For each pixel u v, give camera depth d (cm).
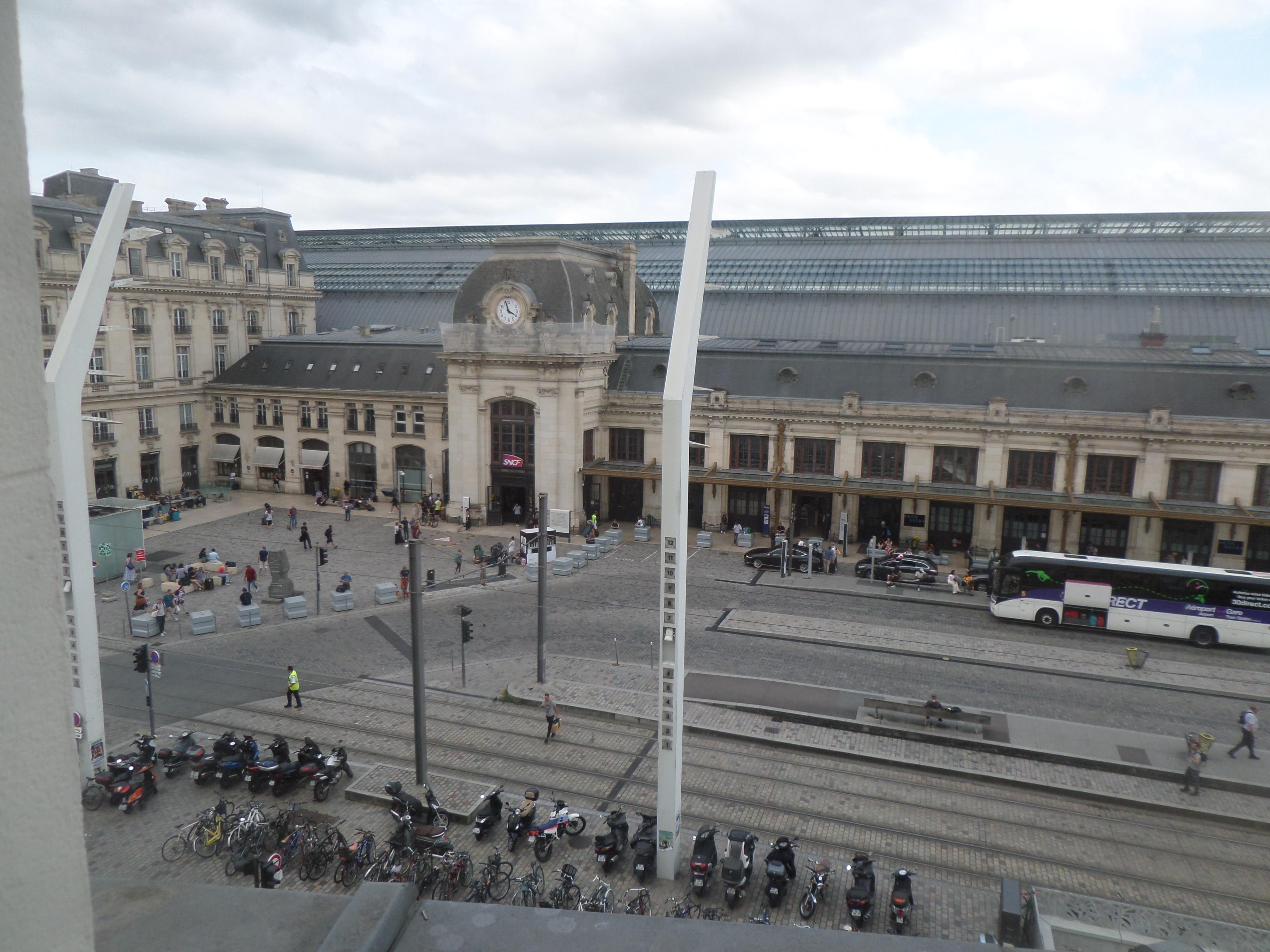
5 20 206
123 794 2956
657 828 2622
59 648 233
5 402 211
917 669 4384
